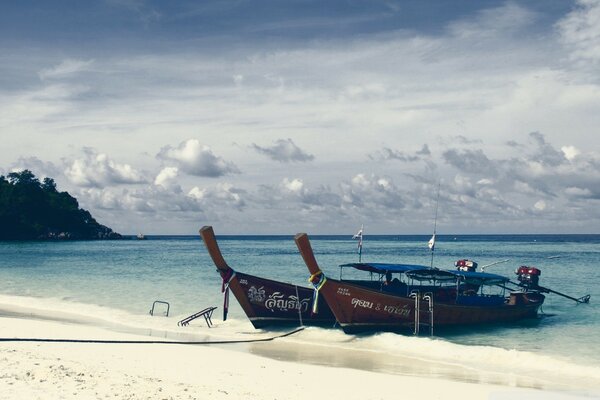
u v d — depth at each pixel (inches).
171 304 1441.9
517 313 1210.0
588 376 730.2
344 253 4744.1
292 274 2458.2
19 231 7194.9
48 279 2117.4
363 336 1000.9
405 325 1041.5
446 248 6368.1
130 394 485.1
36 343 791.1
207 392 526.3
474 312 1112.2
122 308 1358.3
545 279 2247.8
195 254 4399.6
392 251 5290.4
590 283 2086.6
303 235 971.9
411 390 614.9
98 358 691.4
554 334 1094.4
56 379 518.9
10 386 482.6
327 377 666.2
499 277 1227.2
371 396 577.0
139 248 5890.8
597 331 1128.8
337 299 990.4
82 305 1401.3
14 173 7652.6
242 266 2984.7
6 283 1953.7
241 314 1275.8
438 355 853.2
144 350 792.9
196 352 804.6
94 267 2822.3
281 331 1051.9
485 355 847.7
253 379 625.9
